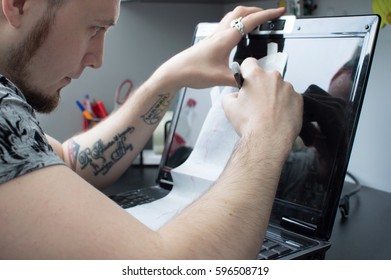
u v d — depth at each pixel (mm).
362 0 876
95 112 1214
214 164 692
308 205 597
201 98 819
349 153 566
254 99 547
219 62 713
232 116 568
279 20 683
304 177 612
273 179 458
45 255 346
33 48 458
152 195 753
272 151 482
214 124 717
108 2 474
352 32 587
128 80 1264
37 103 525
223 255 384
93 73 1229
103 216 369
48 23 448
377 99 885
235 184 441
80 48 485
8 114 381
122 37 1238
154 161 1160
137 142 826
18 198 352
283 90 558
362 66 565
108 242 357
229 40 705
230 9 1271
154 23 1257
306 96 623
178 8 1267
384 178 903
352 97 569
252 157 473
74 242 350
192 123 822
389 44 840
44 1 437
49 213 352
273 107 529
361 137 938
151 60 1274
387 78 857
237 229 400
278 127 510
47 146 403
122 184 992
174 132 843
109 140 803
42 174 370
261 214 423
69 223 353
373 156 918
